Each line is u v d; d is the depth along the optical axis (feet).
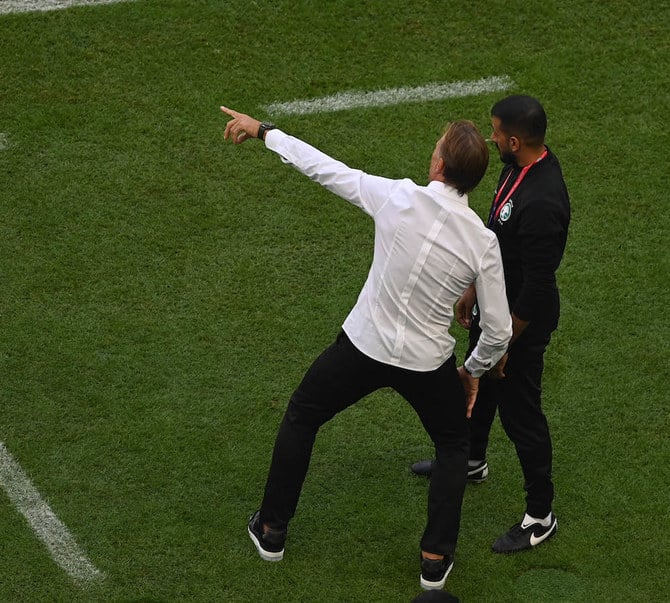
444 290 50.55
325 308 75.10
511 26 101.60
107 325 72.33
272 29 99.14
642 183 87.15
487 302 50.42
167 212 81.61
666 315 75.77
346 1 102.12
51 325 71.97
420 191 49.93
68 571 57.36
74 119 89.04
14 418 65.57
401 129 90.99
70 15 98.32
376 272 51.31
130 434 65.05
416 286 50.31
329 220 82.07
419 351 51.39
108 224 80.23
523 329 52.90
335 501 62.28
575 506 62.49
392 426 67.10
